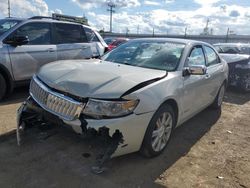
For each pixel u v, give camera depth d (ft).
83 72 11.94
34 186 9.93
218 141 15.23
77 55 24.31
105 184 10.31
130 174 11.11
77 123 10.48
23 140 13.12
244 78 27.55
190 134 15.94
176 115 13.58
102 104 10.23
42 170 10.89
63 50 23.18
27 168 10.97
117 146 10.58
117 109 10.25
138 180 10.77
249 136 16.26
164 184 10.69
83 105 10.43
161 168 11.76
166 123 12.75
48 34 22.53
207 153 13.62
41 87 12.03
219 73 18.93
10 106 18.48
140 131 10.98
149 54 14.99
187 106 14.42
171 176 11.26
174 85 12.72
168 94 12.05
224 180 11.32
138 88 10.98
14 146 12.61
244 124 18.35
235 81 27.78
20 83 20.63
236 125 18.06
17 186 9.87
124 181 10.62
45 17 23.32
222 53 31.27
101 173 10.94
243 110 21.88
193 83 14.52
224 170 12.11
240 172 12.05
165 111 12.32
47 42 22.34
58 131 13.89
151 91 11.30
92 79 11.21
